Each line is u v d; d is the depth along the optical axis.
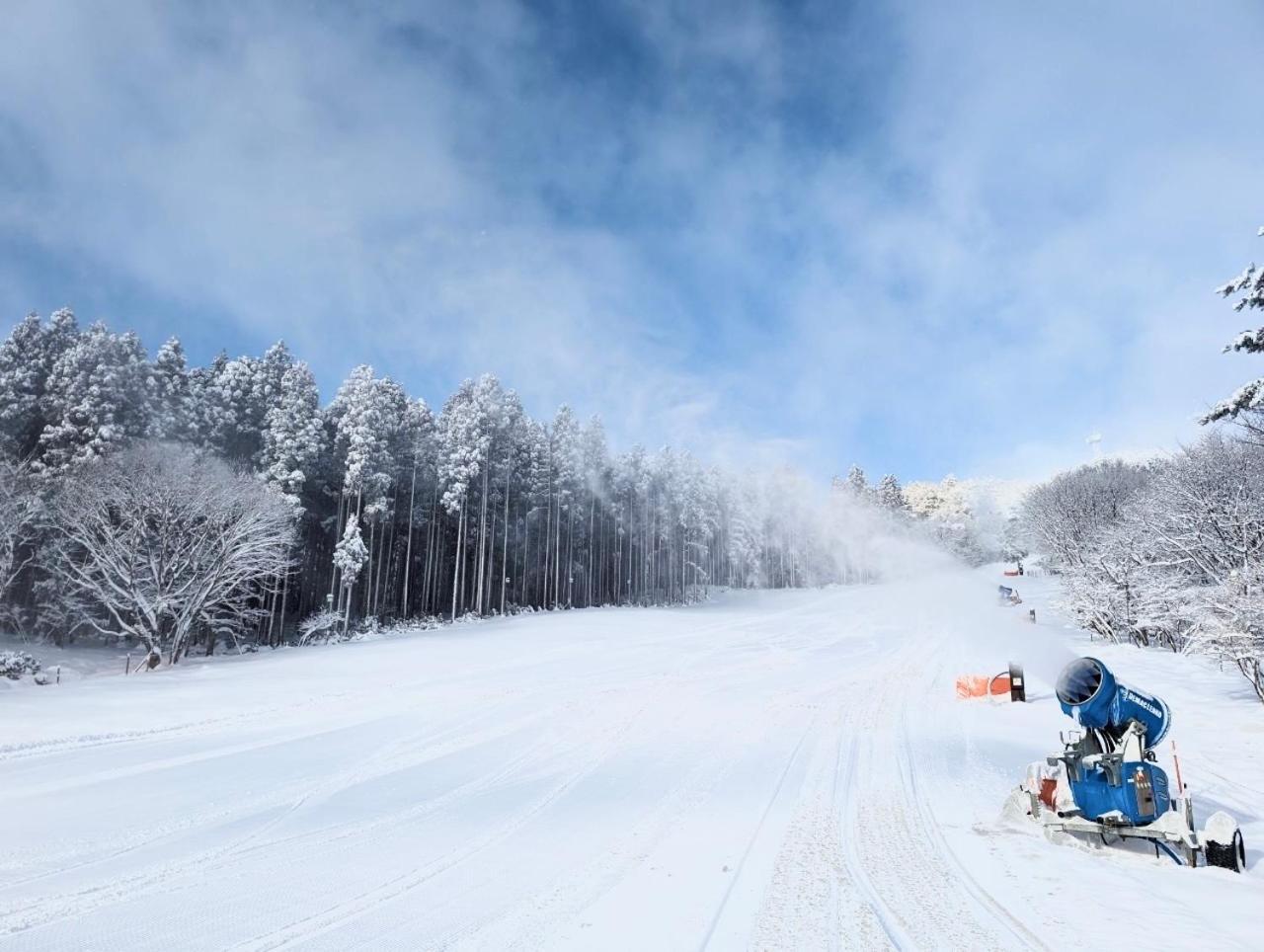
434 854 6.68
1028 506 59.91
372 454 44.62
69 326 42.53
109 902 5.54
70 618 35.00
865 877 5.71
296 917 5.19
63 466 34.59
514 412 60.94
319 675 22.02
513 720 14.36
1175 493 26.62
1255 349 12.48
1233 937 4.28
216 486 32.88
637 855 6.54
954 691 17.62
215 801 8.71
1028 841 6.53
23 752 11.47
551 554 63.44
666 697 17.02
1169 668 19.88
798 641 30.83
